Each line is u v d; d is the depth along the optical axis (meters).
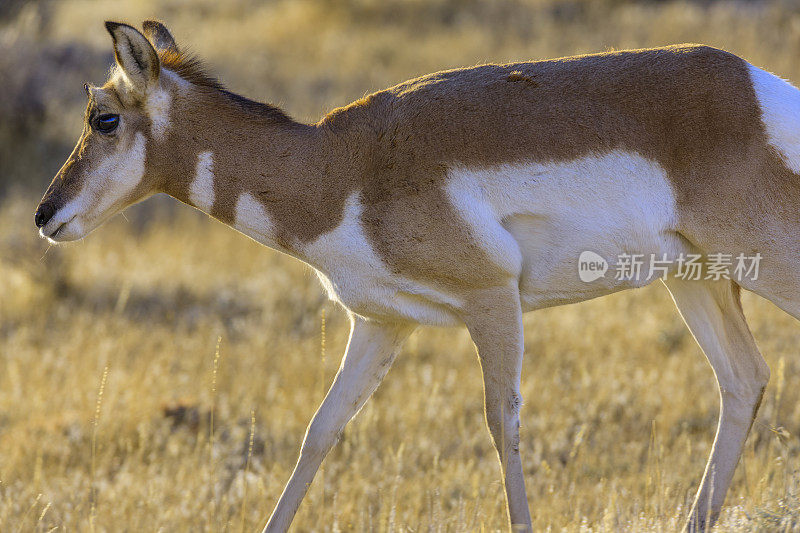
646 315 30.59
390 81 67.56
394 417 25.12
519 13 78.50
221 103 17.00
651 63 16.22
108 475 22.98
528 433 24.47
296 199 16.72
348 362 18.06
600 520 18.36
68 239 16.83
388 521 18.92
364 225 16.42
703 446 22.66
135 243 43.56
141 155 16.75
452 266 16.19
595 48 66.94
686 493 20.23
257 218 16.98
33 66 62.19
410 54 72.75
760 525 15.90
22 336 31.95
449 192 16.03
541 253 16.50
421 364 29.08
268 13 86.56
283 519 17.66
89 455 23.53
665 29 66.88
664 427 23.70
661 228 16.02
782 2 67.75
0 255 38.34
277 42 78.31
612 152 15.79
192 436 24.83
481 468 22.36
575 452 22.42
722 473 17.81
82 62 69.06
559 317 31.45
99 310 34.84
